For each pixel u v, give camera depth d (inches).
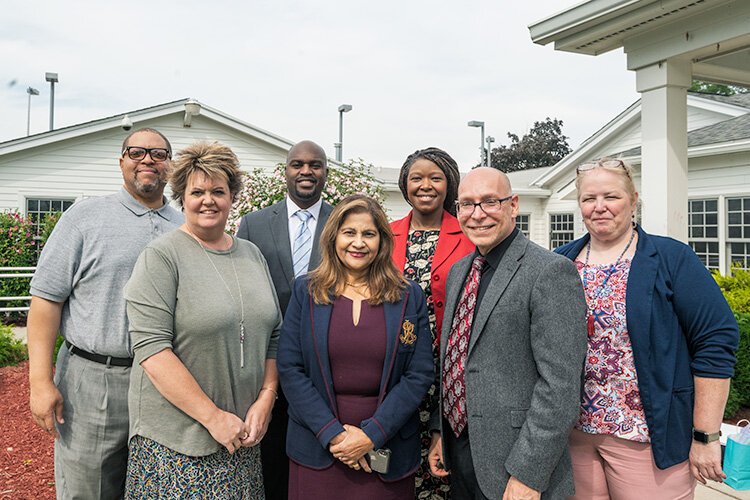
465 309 94.6
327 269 99.2
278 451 122.5
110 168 522.3
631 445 88.8
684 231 192.1
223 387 92.1
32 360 102.3
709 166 420.5
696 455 87.4
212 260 96.6
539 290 83.3
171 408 89.7
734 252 407.8
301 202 135.7
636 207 97.7
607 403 89.9
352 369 94.3
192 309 90.7
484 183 89.6
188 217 95.9
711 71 201.9
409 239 124.7
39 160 504.4
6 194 498.6
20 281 448.1
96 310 102.7
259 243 131.3
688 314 87.2
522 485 80.2
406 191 126.2
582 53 210.2
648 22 183.0
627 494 89.9
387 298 96.7
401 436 95.3
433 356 106.2
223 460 91.4
